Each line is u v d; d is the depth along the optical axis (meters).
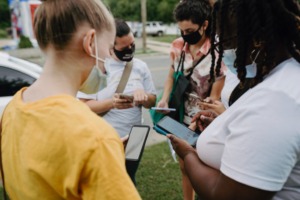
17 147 0.92
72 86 1.00
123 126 2.44
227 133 1.17
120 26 2.32
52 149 0.84
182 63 2.52
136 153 1.41
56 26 0.94
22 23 17.97
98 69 1.01
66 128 0.84
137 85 2.47
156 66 13.45
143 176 3.62
